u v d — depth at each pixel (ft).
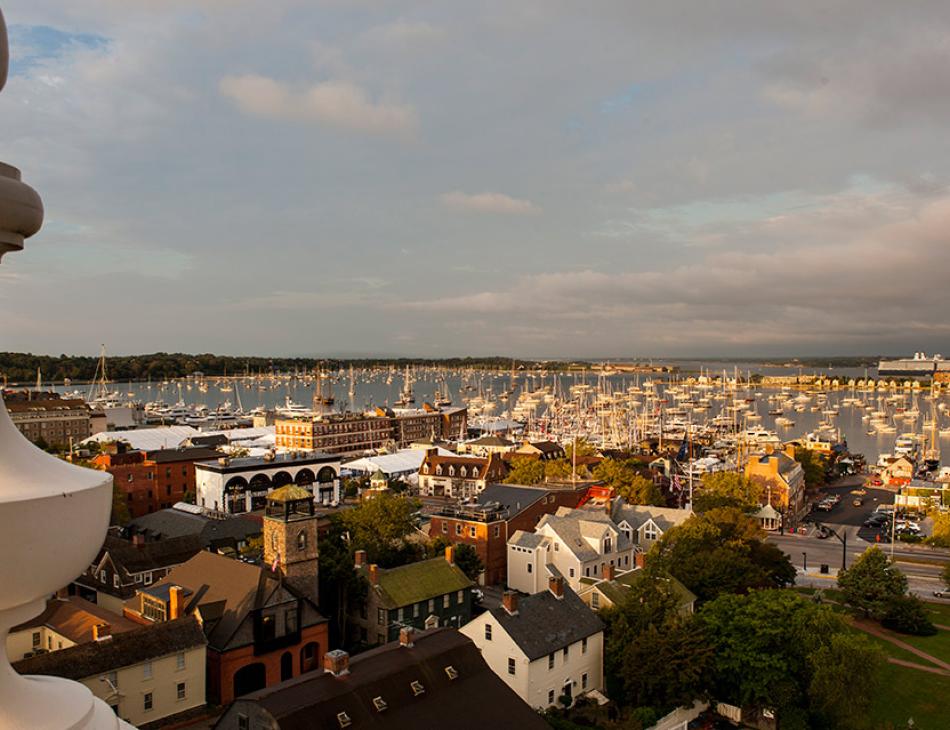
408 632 172.65
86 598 274.16
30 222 18.83
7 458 18.29
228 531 328.29
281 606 215.31
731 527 314.96
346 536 298.76
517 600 215.51
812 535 460.55
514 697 168.45
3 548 16.38
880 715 218.59
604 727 194.18
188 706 189.98
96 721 21.12
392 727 148.77
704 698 213.46
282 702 144.56
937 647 268.41
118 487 401.70
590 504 380.99
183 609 208.13
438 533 345.72
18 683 19.81
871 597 292.61
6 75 18.85
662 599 226.58
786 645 213.05
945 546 396.16
